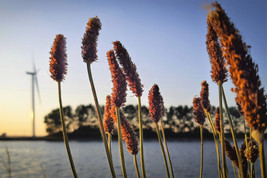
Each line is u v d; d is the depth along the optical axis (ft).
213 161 192.34
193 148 326.65
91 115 503.61
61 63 11.05
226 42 6.57
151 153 291.79
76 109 504.02
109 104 14.11
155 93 14.28
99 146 411.95
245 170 13.01
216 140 14.47
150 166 173.78
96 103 10.12
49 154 293.64
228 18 6.72
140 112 12.69
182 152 284.41
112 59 12.02
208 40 11.00
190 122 291.17
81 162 210.38
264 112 6.43
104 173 150.30
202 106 15.01
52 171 159.53
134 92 12.51
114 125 13.89
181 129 355.56
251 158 11.39
